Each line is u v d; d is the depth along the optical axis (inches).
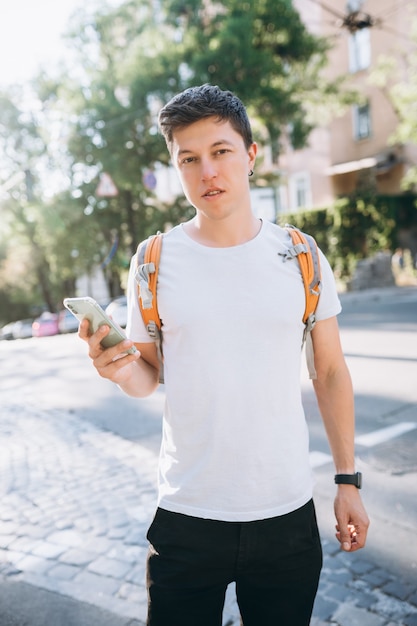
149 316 52.9
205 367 50.3
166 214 830.5
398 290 639.8
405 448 160.1
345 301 582.9
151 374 57.7
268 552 51.6
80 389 282.8
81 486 150.0
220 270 51.1
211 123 49.8
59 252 973.8
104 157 725.9
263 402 50.6
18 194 953.5
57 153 832.3
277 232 54.2
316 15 870.4
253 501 50.7
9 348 528.1
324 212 795.4
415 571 100.8
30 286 1472.7
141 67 705.0
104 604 96.2
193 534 51.3
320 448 164.9
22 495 145.9
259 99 663.1
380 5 778.8
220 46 643.5
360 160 864.3
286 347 51.5
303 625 53.4
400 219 750.5
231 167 50.5
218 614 53.6
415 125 666.2
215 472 50.9
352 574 101.0
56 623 91.7
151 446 182.2
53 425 215.0
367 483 138.9
